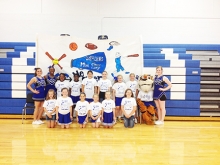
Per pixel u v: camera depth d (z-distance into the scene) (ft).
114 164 10.38
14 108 19.25
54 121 16.48
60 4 22.99
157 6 23.03
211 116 19.42
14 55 20.16
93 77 18.89
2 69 19.24
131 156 11.34
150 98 17.93
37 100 17.30
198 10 23.00
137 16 23.07
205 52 22.38
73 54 18.74
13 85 19.26
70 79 18.62
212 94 19.58
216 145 13.07
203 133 15.43
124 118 16.80
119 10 23.08
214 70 19.74
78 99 18.07
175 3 22.99
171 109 19.20
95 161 10.69
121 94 17.83
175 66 19.35
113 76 18.89
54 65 18.62
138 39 18.69
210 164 10.52
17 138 13.96
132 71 18.81
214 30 23.11
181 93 19.22
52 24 23.03
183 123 18.22
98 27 23.13
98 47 18.80
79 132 15.33
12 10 22.94
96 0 23.00
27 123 17.63
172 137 14.46
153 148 12.47
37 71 17.28
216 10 22.98
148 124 17.54
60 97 16.30
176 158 11.15
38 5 22.97
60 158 11.00
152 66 19.40
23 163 10.41
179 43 23.20
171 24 23.08
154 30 23.15
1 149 12.12
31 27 23.02
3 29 23.00
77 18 23.06
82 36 23.12
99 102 17.07
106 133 15.16
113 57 18.83
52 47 18.60
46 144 12.94
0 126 16.72
